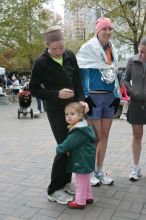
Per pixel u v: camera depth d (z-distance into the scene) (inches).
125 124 460.4
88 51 195.8
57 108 179.3
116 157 275.3
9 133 417.1
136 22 941.8
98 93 198.2
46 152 302.7
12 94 1070.4
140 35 949.2
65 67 179.9
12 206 178.1
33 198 188.7
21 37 1136.2
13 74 1876.2
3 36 1129.4
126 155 281.7
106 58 196.4
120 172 234.4
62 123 180.5
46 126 471.8
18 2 1121.4
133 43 963.3
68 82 180.4
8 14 1121.4
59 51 173.5
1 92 981.2
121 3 935.7
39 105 649.6
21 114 639.8
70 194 188.4
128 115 217.3
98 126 201.6
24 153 300.0
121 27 962.7
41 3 1144.2
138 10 936.3
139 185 207.6
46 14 1176.2
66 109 172.9
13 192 198.1
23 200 185.9
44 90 178.9
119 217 164.4
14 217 165.0
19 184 211.9
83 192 173.6
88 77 197.9
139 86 210.4
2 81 1337.4
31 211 171.8
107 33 195.2
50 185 184.4
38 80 178.7
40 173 235.1
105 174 213.3
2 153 301.4
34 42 1171.9
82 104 174.4
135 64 211.2
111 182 207.2
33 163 263.1
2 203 182.1
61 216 166.2
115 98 205.0
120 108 516.4
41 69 176.9
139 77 209.9
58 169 181.0
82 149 172.1
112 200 184.9
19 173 235.9
